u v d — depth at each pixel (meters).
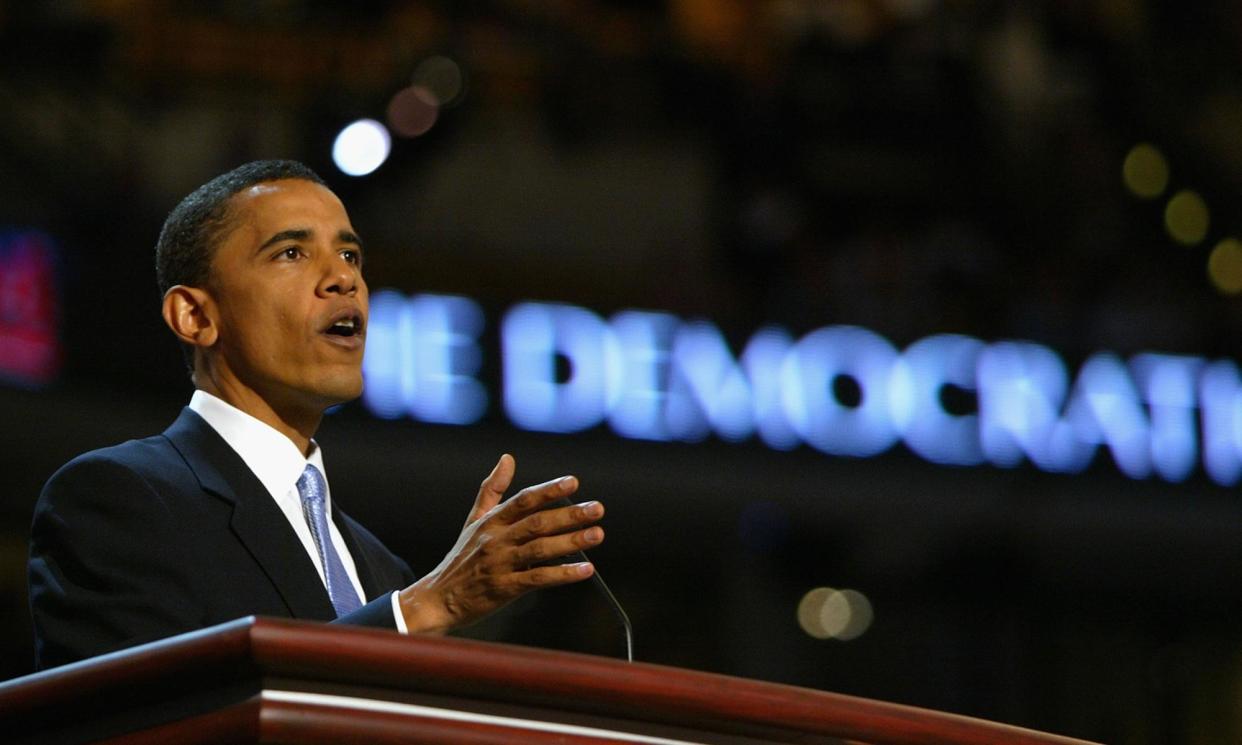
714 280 17.97
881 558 17.89
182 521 4.49
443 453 15.56
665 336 16.95
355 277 5.00
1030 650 18.72
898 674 18.14
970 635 18.48
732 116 18.89
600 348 16.59
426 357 15.84
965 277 18.47
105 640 4.24
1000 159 19.55
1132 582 18.66
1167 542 18.42
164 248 5.13
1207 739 19.06
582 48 18.62
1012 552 18.19
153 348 14.33
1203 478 18.47
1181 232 20.03
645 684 3.17
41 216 14.33
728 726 3.29
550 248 17.61
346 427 15.27
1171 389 18.56
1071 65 20.45
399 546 15.97
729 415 16.95
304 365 4.90
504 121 17.95
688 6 19.38
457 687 3.07
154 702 3.07
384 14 17.55
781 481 16.98
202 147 16.36
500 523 3.79
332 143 16.64
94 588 4.34
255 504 4.66
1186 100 21.16
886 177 19.12
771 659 17.61
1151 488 18.28
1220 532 18.48
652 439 16.58
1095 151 20.05
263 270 4.93
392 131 16.83
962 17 20.11
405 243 16.67
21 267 13.90
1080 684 18.81
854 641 18.02
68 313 14.03
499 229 17.45
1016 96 19.97
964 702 18.44
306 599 4.54
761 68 19.30
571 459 16.17
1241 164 20.86
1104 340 18.56
